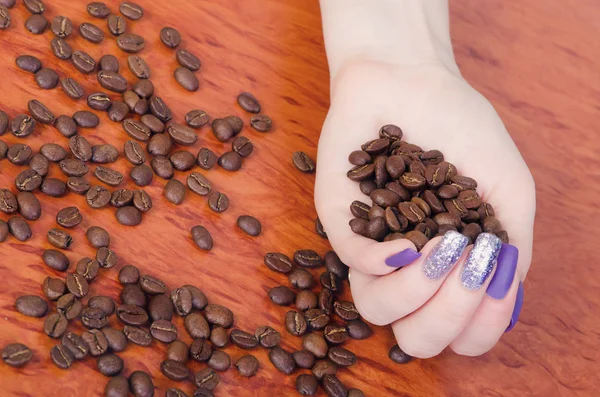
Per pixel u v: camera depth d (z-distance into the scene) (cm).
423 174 44
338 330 44
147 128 48
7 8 51
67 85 48
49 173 46
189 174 48
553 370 45
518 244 43
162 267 45
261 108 51
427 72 48
